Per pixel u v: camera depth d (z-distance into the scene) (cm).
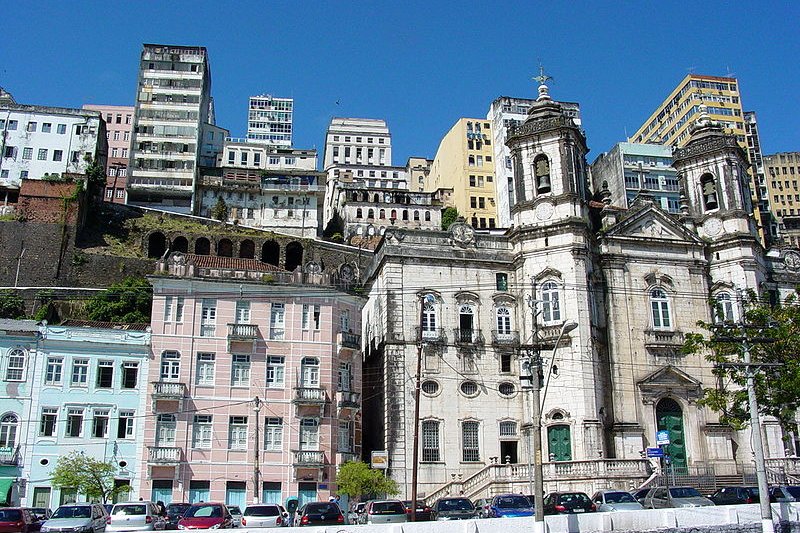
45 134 9400
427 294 5447
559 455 5044
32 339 4575
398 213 11400
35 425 4459
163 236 7888
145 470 4478
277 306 4978
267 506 3366
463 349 5366
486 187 12694
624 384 5375
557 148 5712
